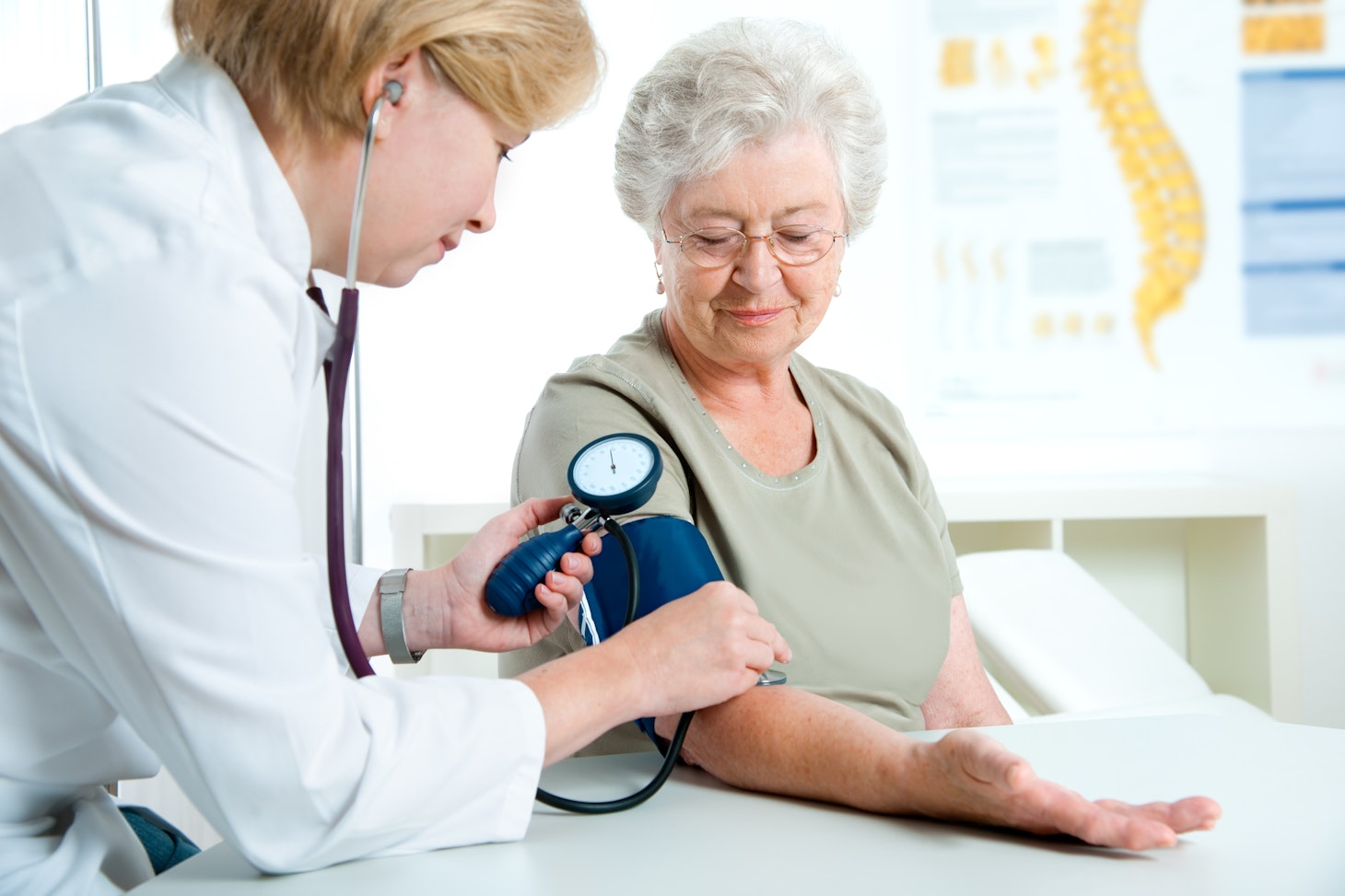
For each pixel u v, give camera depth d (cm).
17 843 80
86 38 171
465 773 76
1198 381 294
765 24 123
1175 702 195
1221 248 292
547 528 117
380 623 103
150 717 72
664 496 116
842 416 138
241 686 70
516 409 275
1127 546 288
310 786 71
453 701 79
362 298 270
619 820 85
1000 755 76
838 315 288
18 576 74
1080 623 212
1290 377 294
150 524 68
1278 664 246
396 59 77
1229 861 73
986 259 291
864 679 127
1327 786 87
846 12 285
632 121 126
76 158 73
